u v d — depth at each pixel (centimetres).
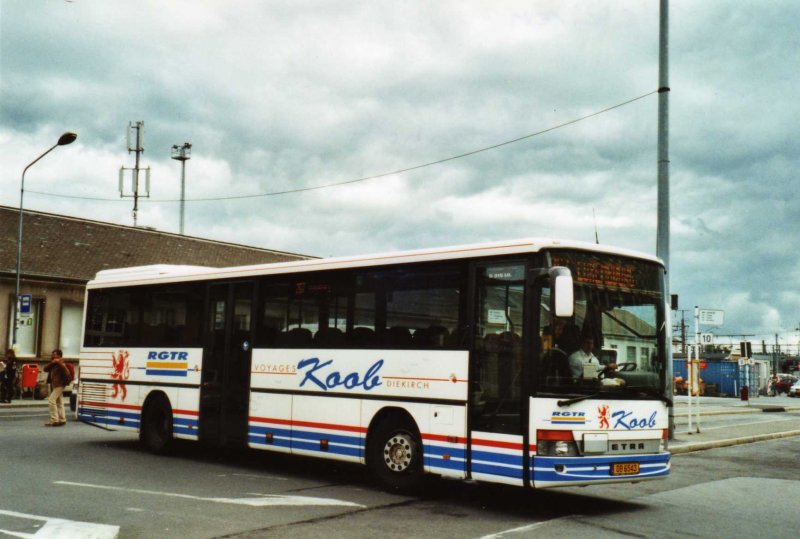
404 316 1076
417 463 1044
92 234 3959
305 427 1187
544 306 927
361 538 786
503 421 941
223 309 1359
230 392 1316
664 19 1877
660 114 1872
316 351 1187
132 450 1516
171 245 4328
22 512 883
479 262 998
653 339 1020
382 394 1085
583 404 932
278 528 824
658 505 1032
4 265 3494
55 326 3653
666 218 1855
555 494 1099
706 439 1914
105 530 764
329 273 1191
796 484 1252
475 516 919
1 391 2950
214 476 1201
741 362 3784
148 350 1499
